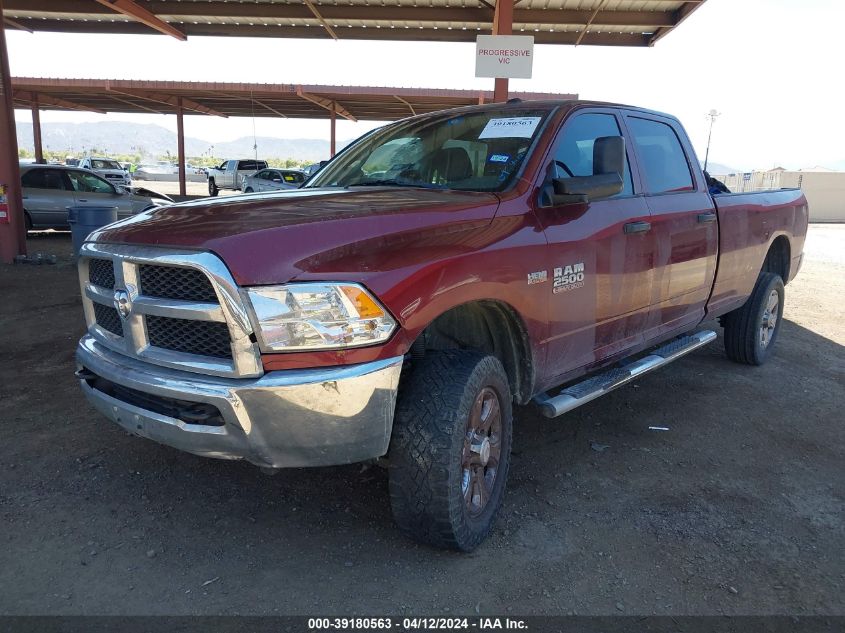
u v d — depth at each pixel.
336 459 2.46
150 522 3.12
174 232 2.55
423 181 3.64
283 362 2.35
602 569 2.84
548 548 2.99
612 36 14.59
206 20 14.32
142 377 2.59
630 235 3.79
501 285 2.88
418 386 2.72
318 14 13.38
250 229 2.46
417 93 24.97
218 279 2.32
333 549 2.94
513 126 3.64
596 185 3.23
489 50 9.26
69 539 2.95
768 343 6.14
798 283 11.38
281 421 2.36
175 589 2.62
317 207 2.76
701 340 4.93
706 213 4.63
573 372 3.57
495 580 2.74
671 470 3.86
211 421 2.49
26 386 4.95
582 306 3.47
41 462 3.70
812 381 5.68
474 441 2.87
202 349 2.52
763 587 2.75
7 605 2.49
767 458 4.07
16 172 11.20
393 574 2.76
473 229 2.88
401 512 2.76
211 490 3.45
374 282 2.40
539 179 3.33
